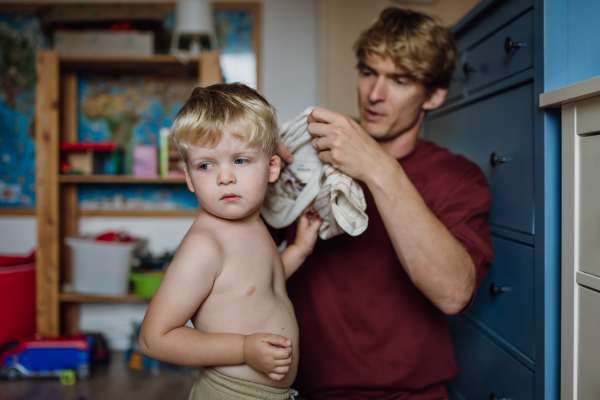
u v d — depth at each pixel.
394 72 1.05
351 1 2.55
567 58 0.87
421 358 0.97
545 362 0.87
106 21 2.52
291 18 2.85
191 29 2.52
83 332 2.79
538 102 0.90
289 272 0.90
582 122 0.75
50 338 2.40
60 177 2.51
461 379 1.34
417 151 1.11
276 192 0.94
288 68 2.85
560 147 0.88
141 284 2.48
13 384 2.25
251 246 0.77
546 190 0.88
